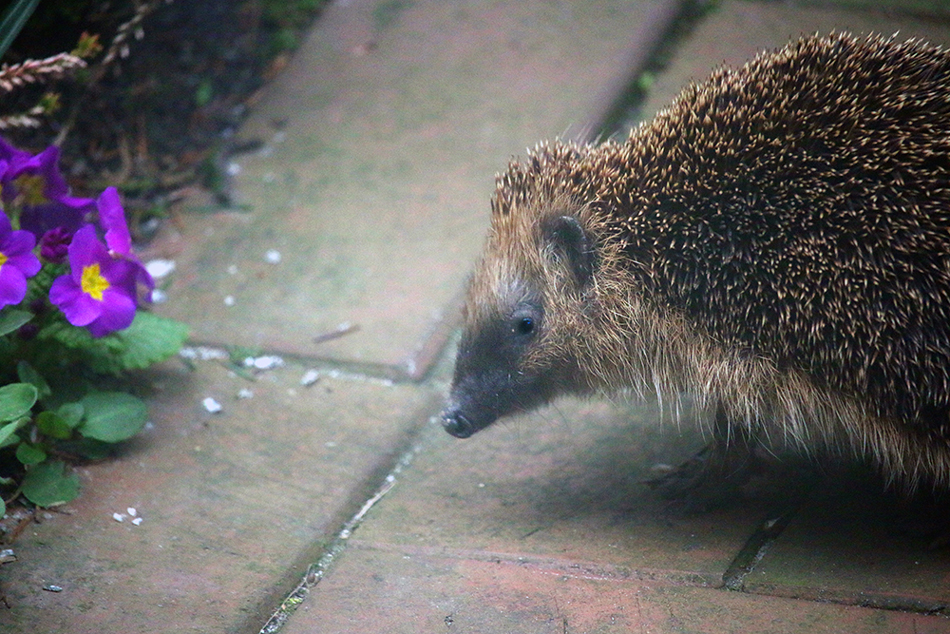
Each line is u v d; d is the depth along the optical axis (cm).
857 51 576
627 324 609
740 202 557
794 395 561
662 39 1051
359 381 725
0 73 689
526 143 923
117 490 602
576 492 625
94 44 731
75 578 531
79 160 912
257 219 880
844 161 542
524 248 627
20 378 607
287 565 555
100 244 611
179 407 689
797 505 598
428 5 1109
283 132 968
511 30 1066
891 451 550
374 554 571
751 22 1073
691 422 684
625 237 602
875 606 500
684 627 496
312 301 796
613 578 538
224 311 788
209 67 1026
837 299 532
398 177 910
